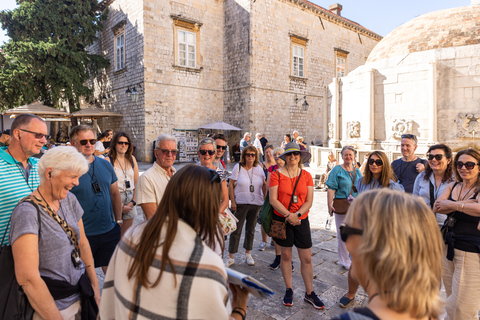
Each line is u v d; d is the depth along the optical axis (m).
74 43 20.27
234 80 21.52
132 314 1.19
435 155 3.24
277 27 22.06
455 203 2.69
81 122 23.25
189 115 20.72
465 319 2.66
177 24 19.84
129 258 1.29
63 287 1.92
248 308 3.58
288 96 23.02
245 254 5.32
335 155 12.09
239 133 21.30
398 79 10.71
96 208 3.20
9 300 1.72
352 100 12.25
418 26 12.01
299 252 3.69
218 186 1.43
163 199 1.35
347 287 4.09
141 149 19.30
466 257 2.65
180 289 1.14
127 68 20.33
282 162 5.42
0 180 2.33
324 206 8.78
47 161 1.91
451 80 9.76
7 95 18.25
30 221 1.79
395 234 0.91
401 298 0.87
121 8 20.64
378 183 3.83
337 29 26.66
